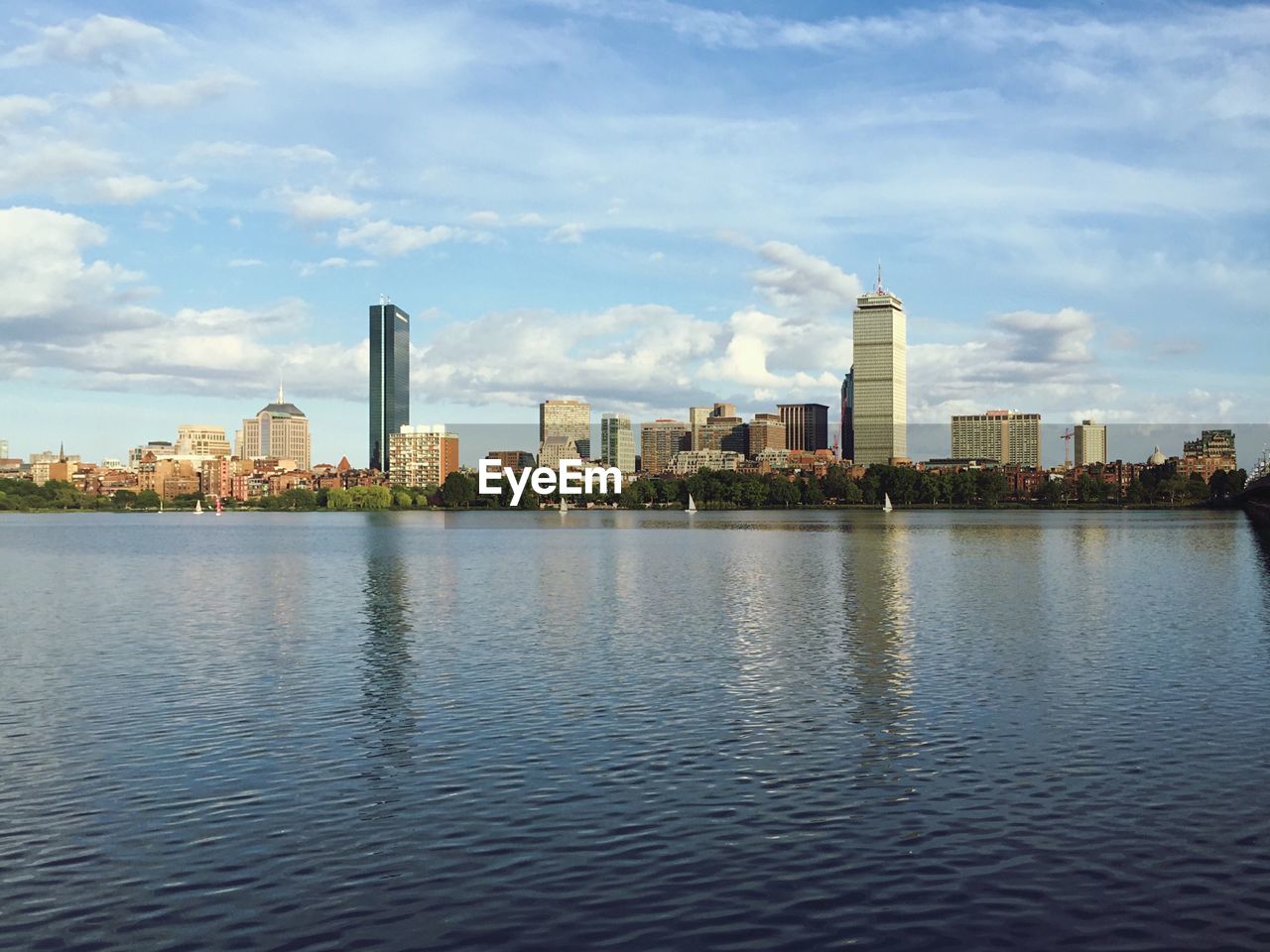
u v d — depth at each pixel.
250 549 151.25
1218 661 48.59
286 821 27.16
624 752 33.31
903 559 116.81
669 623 63.22
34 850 25.36
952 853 24.69
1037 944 20.39
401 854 24.89
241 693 42.75
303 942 20.70
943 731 35.69
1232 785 29.47
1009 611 67.94
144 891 23.03
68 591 87.06
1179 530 193.12
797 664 48.34
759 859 24.42
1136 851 24.70
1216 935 20.69
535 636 58.03
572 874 23.70
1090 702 39.97
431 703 40.56
